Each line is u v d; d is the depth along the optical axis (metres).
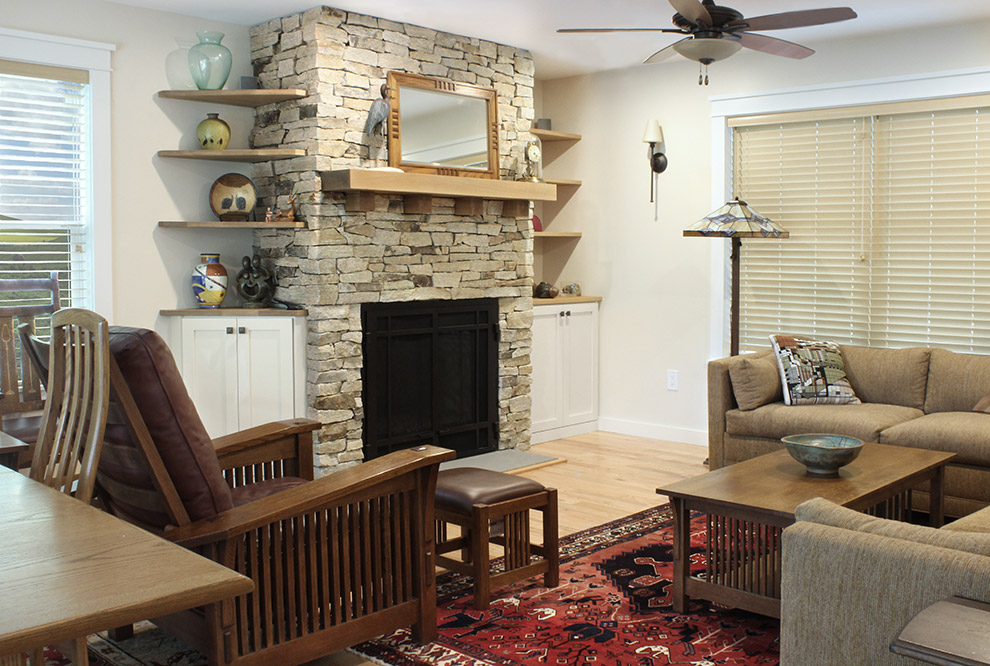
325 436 4.72
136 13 4.56
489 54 5.47
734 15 3.49
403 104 4.99
